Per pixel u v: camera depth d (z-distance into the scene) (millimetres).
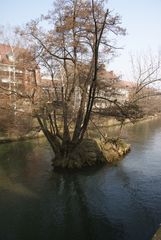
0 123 30938
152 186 19953
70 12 23969
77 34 23891
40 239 13055
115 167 24938
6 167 24469
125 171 23719
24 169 23969
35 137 37281
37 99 24312
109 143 29172
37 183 20578
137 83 33469
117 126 50219
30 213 15562
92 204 16906
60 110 25922
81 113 24625
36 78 25438
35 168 24312
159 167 24875
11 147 32250
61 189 19406
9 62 34094
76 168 23922
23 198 17688
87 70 25328
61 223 14570
